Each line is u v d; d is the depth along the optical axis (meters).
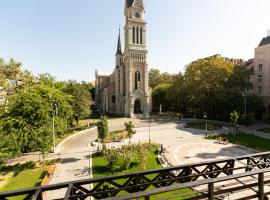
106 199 3.74
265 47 52.44
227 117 53.19
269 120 49.12
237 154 26.50
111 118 60.47
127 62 63.94
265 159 7.33
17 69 34.12
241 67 52.00
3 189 17.67
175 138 35.59
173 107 75.44
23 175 20.77
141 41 65.38
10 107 23.25
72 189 4.90
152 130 42.47
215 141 33.22
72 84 45.22
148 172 5.60
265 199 5.54
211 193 4.64
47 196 16.05
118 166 22.28
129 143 30.83
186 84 56.62
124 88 68.06
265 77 52.53
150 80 99.88
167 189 4.12
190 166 6.12
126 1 65.69
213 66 52.09
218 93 49.81
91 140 35.25
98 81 91.00
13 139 20.86
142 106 65.12
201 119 56.69
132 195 3.88
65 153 27.89
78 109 43.91
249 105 47.41
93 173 20.94
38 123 22.62
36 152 28.52
